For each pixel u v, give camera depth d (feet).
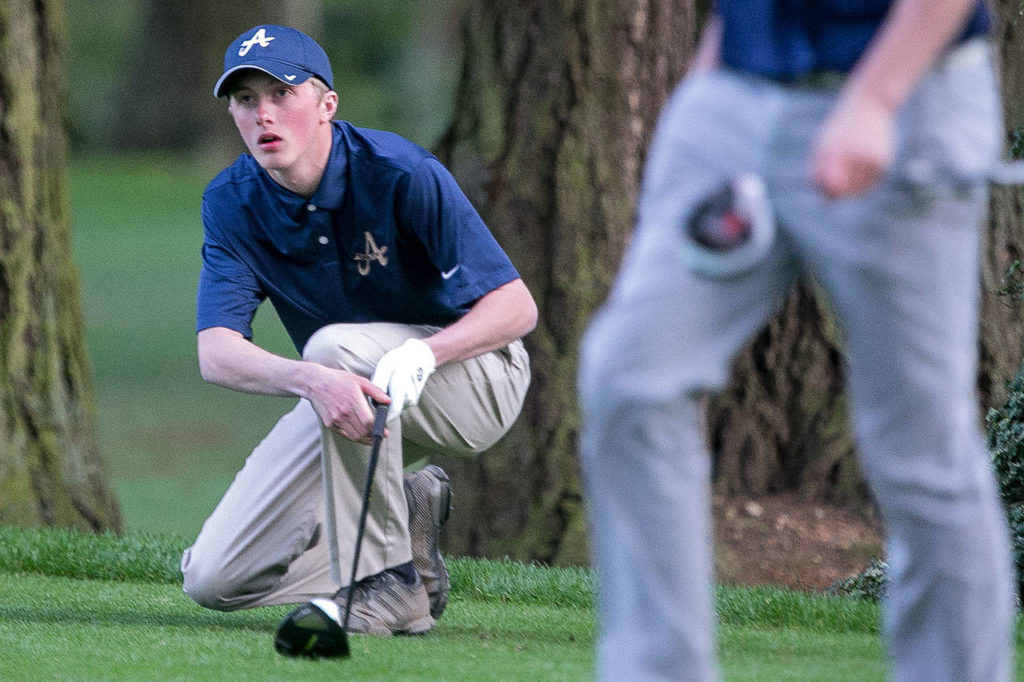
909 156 25.02
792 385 83.82
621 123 81.00
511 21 81.76
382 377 45.37
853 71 25.03
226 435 160.76
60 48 82.69
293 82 44.96
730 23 25.96
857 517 80.48
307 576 50.03
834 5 25.21
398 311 49.49
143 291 256.11
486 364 49.65
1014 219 77.71
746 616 49.75
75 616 49.01
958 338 25.36
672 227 25.64
